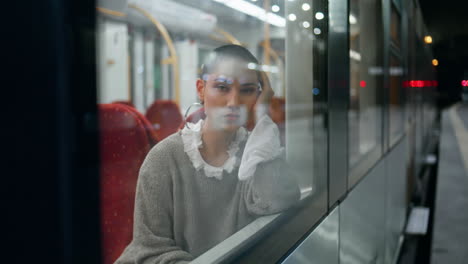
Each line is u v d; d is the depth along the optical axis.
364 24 2.59
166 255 1.12
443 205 5.84
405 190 4.59
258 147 1.24
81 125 0.44
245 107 1.24
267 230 1.03
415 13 5.67
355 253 1.90
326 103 1.46
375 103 2.66
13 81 0.39
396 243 3.72
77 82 0.44
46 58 0.40
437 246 4.27
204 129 1.20
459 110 28.12
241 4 2.39
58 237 0.41
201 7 3.12
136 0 3.14
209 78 1.20
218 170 1.19
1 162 0.38
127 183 1.20
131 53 3.34
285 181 1.25
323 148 1.41
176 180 1.17
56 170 0.41
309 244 1.26
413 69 5.55
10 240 0.39
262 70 1.31
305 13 1.42
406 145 4.65
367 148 2.49
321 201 1.39
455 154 10.65
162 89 3.79
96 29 0.47
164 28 3.50
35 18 0.40
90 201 0.46
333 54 1.56
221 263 0.83
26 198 0.39
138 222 1.15
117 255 1.18
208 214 1.19
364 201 2.11
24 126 0.39
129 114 1.20
